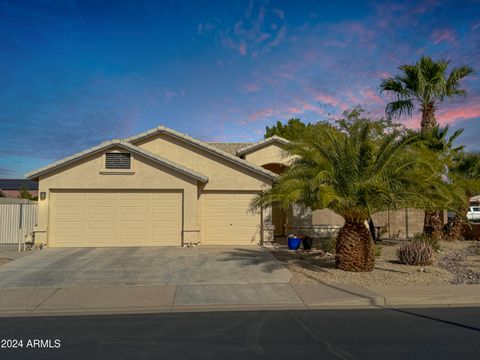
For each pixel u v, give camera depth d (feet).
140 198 55.06
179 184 55.06
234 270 39.52
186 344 20.03
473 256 49.73
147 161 55.06
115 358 18.12
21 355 18.66
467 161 62.08
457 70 61.62
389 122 60.59
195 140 59.47
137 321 24.63
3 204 59.31
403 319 24.71
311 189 36.50
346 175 37.88
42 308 27.73
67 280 35.65
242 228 58.23
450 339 20.53
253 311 27.02
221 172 58.95
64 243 53.88
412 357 17.92
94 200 54.54
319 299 29.40
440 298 29.60
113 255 47.37
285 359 17.78
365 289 32.17
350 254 39.14
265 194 46.60
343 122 60.54
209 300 29.55
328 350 18.93
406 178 36.96
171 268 40.45
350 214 38.83
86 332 22.30
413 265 42.65
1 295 30.89
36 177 53.98
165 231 55.06
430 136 58.70
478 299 29.86
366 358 17.83
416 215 70.69
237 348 19.34
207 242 57.82
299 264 42.80
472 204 140.46
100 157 54.70
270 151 68.08
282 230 71.26
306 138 41.19
